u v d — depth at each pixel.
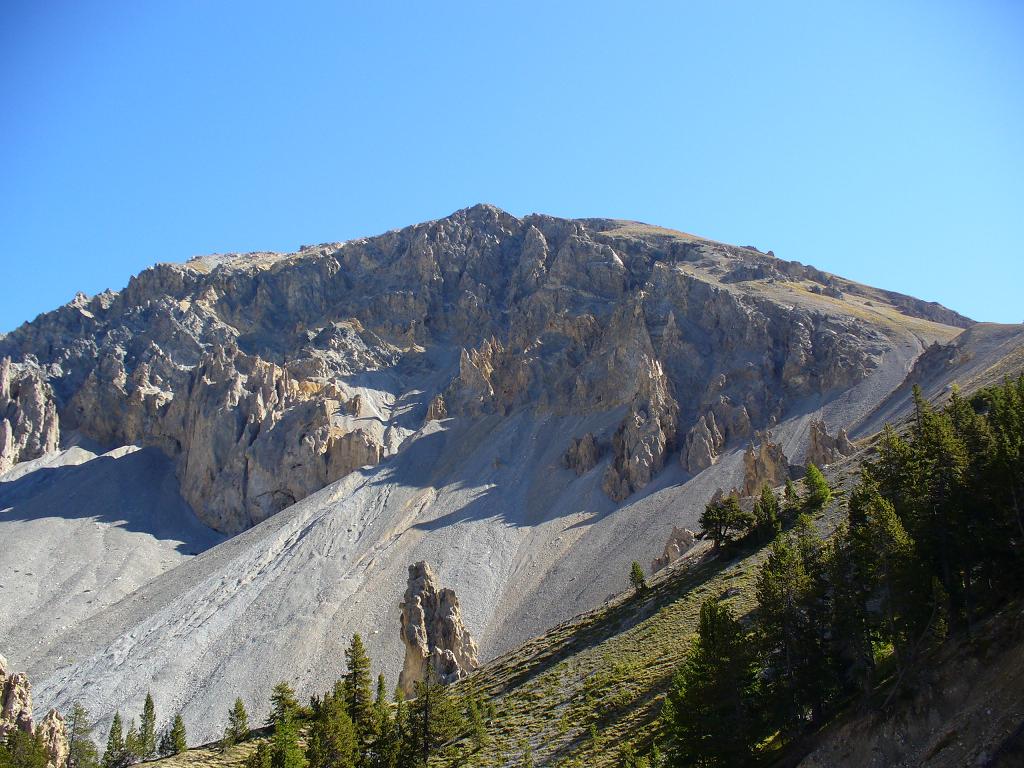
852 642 55.59
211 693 161.75
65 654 188.38
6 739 95.75
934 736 44.66
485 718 87.25
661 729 65.06
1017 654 44.44
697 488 190.88
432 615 126.75
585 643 99.94
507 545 195.38
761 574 61.38
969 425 68.31
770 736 57.97
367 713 86.50
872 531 57.72
